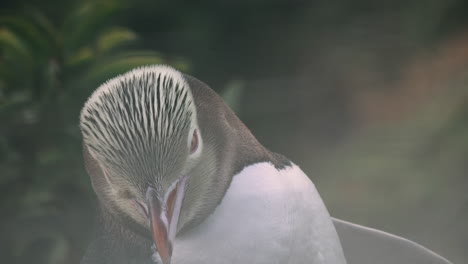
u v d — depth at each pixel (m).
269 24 10.84
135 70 3.47
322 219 3.59
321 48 10.32
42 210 3.98
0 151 3.97
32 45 4.04
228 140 3.54
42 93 4.02
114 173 3.45
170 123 3.45
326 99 9.59
